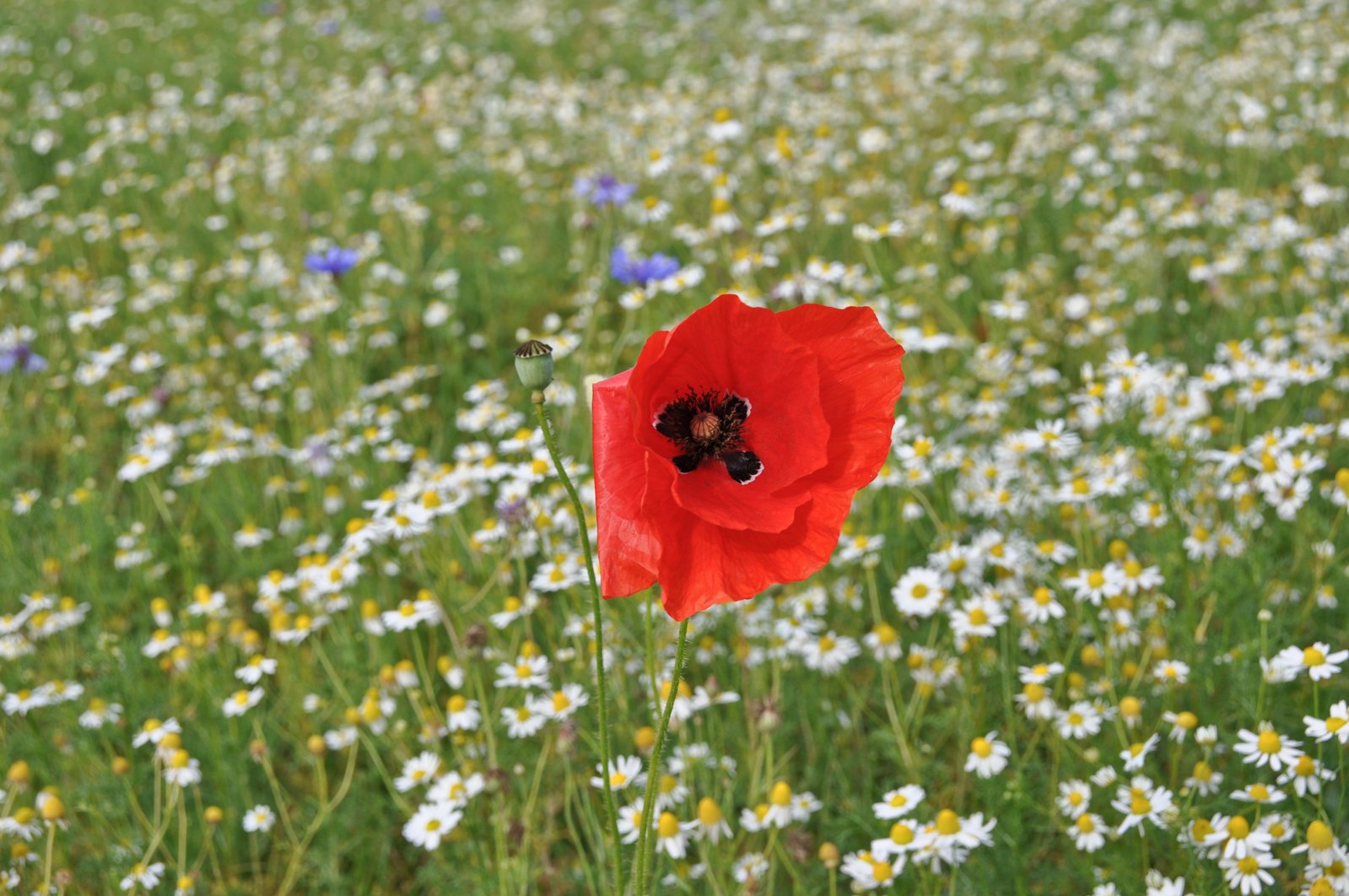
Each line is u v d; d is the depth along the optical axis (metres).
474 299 7.89
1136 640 3.87
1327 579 4.09
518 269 8.01
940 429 5.16
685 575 1.86
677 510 1.86
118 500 6.55
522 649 4.16
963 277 6.99
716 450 1.92
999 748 3.34
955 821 3.04
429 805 3.66
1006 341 6.40
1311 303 5.90
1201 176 8.17
